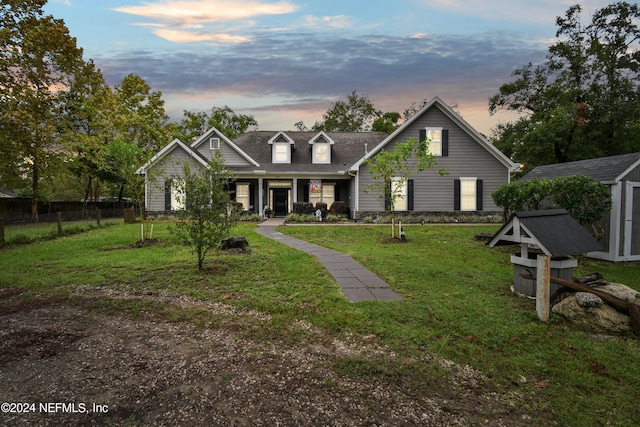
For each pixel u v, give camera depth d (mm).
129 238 12406
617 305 4430
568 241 5043
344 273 7145
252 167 21297
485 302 5348
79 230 14664
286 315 4844
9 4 11531
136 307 5273
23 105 11844
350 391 3045
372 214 18875
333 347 3910
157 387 3084
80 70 15539
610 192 9117
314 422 2615
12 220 17594
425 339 4055
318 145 22109
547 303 4645
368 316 4727
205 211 7219
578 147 22703
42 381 3174
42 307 5324
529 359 3635
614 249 9156
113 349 3867
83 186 37281
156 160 13734
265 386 3107
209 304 5398
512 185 10992
